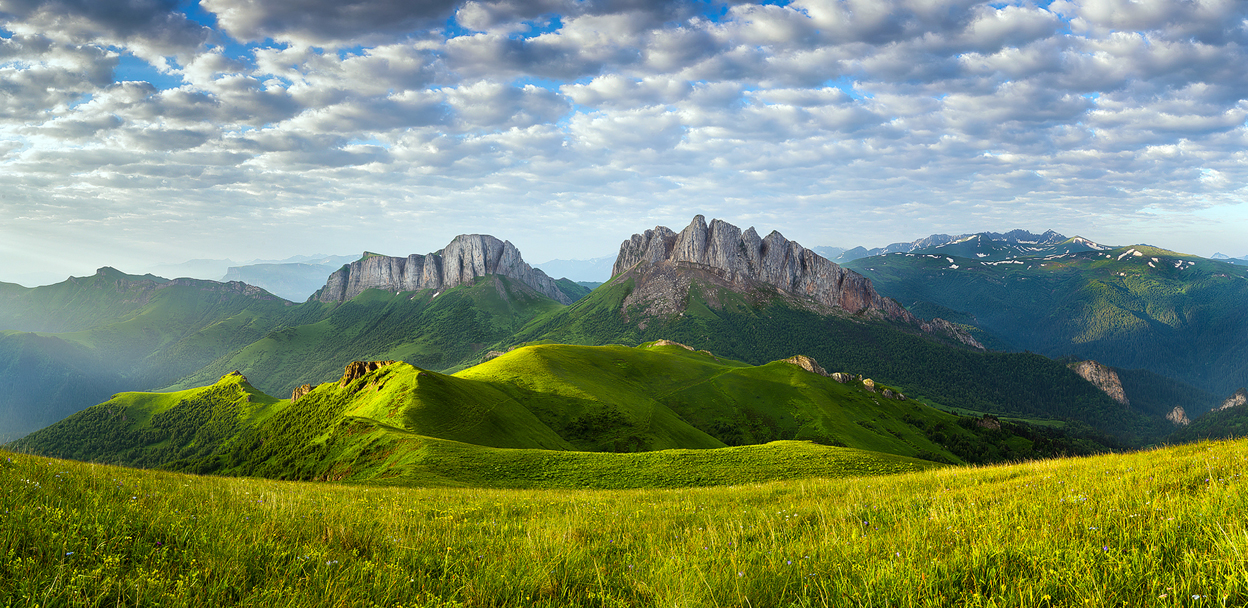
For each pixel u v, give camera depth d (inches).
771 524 395.5
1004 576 222.5
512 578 259.0
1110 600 199.2
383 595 228.5
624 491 869.2
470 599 232.2
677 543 353.4
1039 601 200.8
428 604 220.4
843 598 217.5
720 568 264.4
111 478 447.2
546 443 4045.3
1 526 241.8
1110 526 281.3
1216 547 225.1
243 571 237.0
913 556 252.5
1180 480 398.9
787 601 225.8
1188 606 188.9
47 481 359.6
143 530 274.5
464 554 309.4
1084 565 222.4
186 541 262.5
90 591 200.2
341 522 362.3
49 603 185.2
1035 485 478.9
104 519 273.3
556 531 402.6
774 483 892.0
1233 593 189.2
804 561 263.1
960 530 299.6
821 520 391.2
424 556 291.6
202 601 206.2
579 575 270.8
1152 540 248.2
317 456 3011.8
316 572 241.3
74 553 227.6
